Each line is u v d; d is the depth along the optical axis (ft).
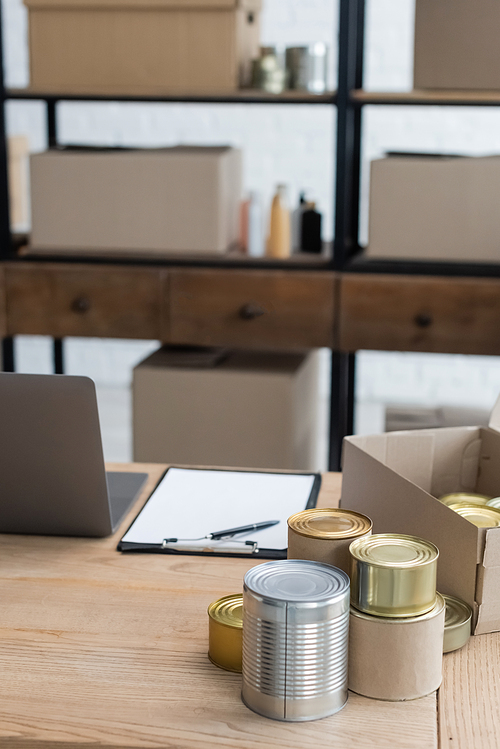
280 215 7.94
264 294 7.79
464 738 2.22
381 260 7.70
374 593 2.34
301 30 12.35
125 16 7.74
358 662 2.37
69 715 2.30
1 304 8.18
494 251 7.39
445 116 12.32
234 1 7.50
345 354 8.06
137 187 7.79
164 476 4.10
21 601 2.94
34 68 8.00
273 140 12.84
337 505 3.72
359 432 11.96
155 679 2.47
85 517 3.42
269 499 3.77
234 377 7.73
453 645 2.61
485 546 2.64
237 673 2.51
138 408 7.94
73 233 7.98
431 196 7.39
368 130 12.52
